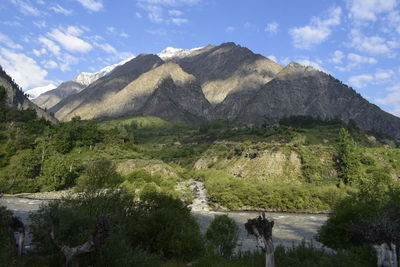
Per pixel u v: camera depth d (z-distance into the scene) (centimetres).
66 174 11156
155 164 13588
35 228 2380
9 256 2008
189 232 2895
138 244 2831
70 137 14912
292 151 13025
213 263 2592
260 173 12562
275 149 13325
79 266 1759
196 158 19238
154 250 2822
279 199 9575
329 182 11406
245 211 9369
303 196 9625
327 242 3581
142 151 18250
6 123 14950
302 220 7775
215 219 3325
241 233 5797
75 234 2236
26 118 16262
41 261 2048
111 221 2623
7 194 10069
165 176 13088
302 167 12294
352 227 2914
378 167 12081
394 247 2234
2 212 2273
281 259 2747
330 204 9388
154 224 2881
